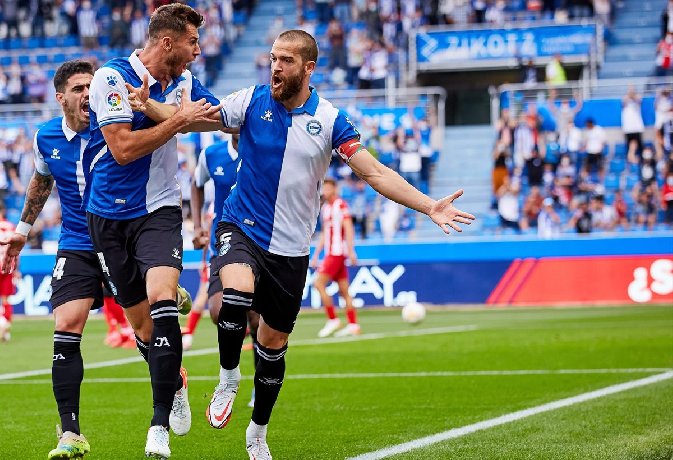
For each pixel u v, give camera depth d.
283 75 10.12
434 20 48.28
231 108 10.38
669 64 46.38
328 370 19.23
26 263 37.56
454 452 11.16
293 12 52.69
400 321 31.19
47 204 43.00
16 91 49.22
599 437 11.91
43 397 16.36
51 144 11.25
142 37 51.22
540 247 36.47
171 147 10.78
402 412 14.21
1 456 11.46
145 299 10.90
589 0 47.91
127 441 12.35
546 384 16.73
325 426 13.16
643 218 40.31
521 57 46.44
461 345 23.45
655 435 11.98
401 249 37.00
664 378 17.11
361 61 46.97
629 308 34.09
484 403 14.90
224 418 10.48
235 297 10.01
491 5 48.34
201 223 15.52
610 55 48.38
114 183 10.59
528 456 10.88
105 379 18.45
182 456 11.38
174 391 10.10
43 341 27.20
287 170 10.30
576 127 42.44
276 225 10.36
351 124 10.35
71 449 10.06
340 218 26.98
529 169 41.44
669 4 46.78
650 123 42.44
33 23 53.47
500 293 36.53
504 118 42.44
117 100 10.29
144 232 10.55
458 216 9.84
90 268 11.06
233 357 10.35
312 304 37.59
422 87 49.81
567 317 30.97
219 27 50.34
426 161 43.91
